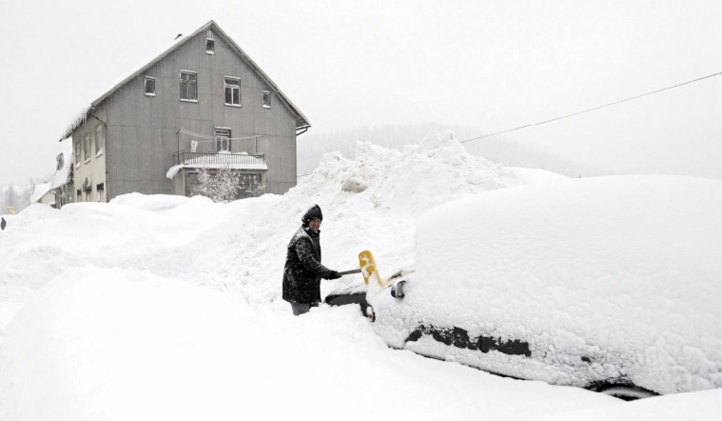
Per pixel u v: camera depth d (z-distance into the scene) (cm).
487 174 835
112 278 393
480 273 284
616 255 237
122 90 2639
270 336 302
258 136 2958
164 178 2734
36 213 2438
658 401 166
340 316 367
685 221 236
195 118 2803
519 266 268
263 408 204
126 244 1291
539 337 248
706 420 147
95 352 252
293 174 3067
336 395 227
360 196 951
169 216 1527
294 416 201
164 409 196
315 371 253
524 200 301
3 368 301
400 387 247
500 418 215
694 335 202
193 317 311
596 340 228
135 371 228
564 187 297
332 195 1057
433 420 212
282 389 225
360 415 210
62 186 3950
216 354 255
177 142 2766
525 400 228
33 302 396
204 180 2566
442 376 268
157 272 1212
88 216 1459
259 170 2811
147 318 299
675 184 266
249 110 2941
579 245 253
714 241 221
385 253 618
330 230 810
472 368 273
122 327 283
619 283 229
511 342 258
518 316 258
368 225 768
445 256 309
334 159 1212
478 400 234
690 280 212
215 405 202
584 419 165
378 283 360
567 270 249
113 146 2617
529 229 278
